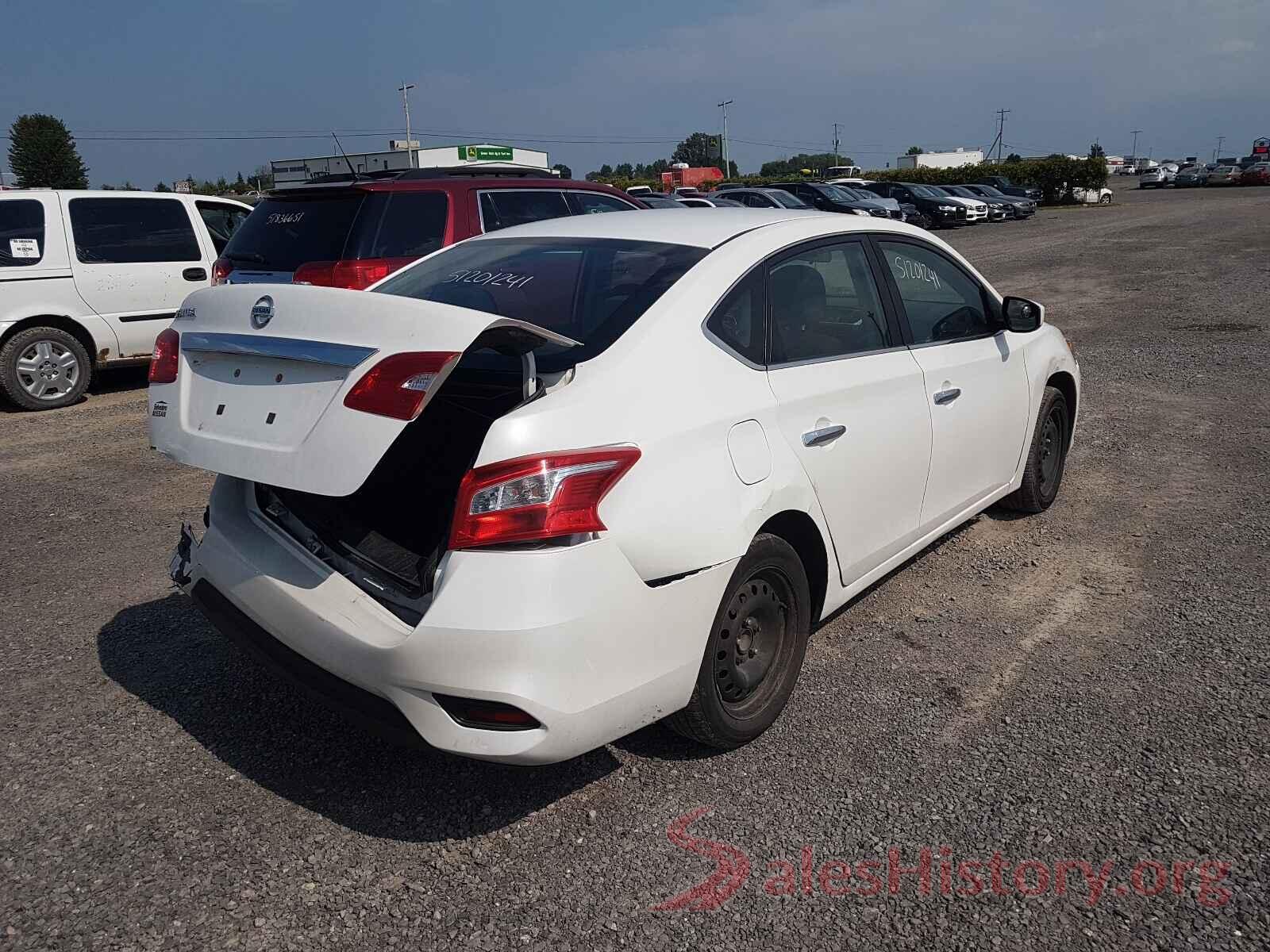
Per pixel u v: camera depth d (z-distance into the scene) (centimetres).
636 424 277
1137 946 244
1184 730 336
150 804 299
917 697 361
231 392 284
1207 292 1379
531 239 384
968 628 416
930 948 245
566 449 259
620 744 334
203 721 345
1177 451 657
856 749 328
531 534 251
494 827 291
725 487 294
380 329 256
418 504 291
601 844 283
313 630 278
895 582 465
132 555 507
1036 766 317
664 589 277
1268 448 655
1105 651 393
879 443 368
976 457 450
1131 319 1183
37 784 308
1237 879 266
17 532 543
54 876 268
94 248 893
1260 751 322
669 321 305
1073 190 4750
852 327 377
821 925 252
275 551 306
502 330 249
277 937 248
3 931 248
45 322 872
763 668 330
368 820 293
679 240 352
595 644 261
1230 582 453
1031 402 496
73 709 353
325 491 252
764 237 353
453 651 250
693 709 304
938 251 444
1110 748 326
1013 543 508
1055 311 1266
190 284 948
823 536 345
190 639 409
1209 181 6250
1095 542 507
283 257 743
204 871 271
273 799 302
